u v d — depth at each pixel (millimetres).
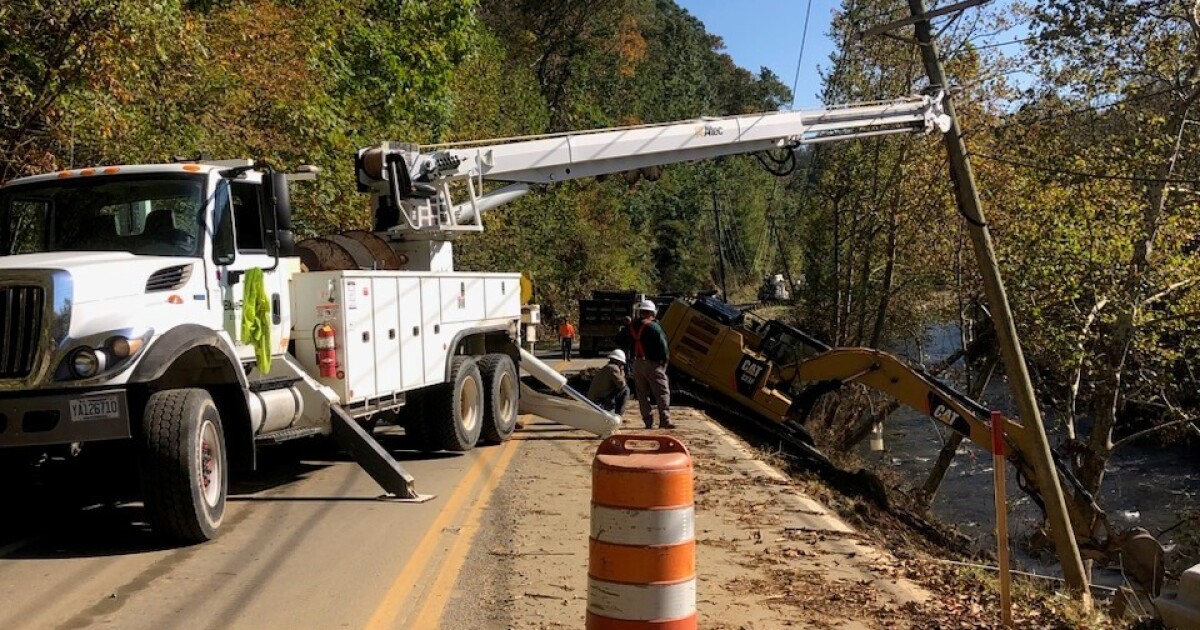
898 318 31719
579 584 6434
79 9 9953
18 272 6648
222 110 14719
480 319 12461
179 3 12234
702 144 15328
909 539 11844
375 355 9680
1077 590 9094
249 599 5918
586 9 66062
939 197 25641
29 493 8695
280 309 8961
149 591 6035
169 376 7762
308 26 18500
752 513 8969
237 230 8578
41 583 6184
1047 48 17797
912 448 28125
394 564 6770
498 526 8039
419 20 27766
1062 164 20078
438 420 11352
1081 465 20438
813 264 36000
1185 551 17547
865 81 29000
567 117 63094
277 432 8516
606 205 62781
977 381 24719
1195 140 19359
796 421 17859
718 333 18375
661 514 4449
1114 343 19844
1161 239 19453
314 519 8133
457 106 35594
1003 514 6324
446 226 12297
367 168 12117
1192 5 16453
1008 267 21469
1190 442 24594
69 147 11078
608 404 15219
